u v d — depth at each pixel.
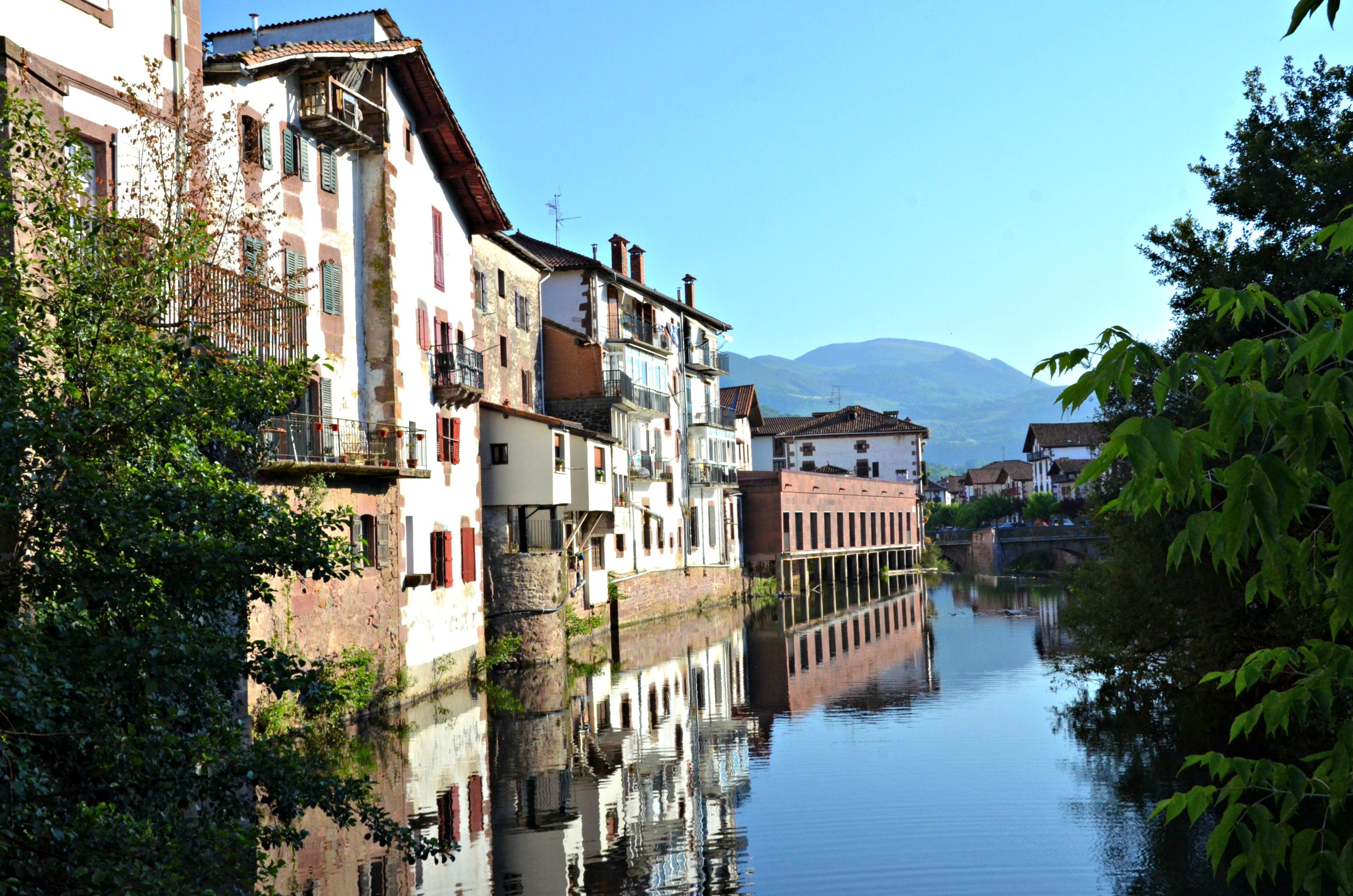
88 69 15.33
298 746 20.80
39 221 10.62
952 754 21.98
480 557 33.94
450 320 32.72
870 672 34.53
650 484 53.94
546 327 47.69
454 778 20.08
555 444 36.34
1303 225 21.53
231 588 9.23
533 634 35.34
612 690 31.23
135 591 8.99
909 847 15.87
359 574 9.68
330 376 25.66
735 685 32.09
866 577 86.31
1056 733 23.81
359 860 15.15
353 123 26.55
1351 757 4.42
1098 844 15.81
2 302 9.55
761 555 70.75
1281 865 4.53
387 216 27.73
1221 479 3.81
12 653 7.70
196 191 16.77
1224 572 22.77
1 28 13.96
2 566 9.27
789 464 104.94
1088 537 92.31
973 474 173.12
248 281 17.08
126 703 8.93
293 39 28.75
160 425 9.82
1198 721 24.23
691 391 63.31
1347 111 21.95
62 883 7.50
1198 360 3.97
